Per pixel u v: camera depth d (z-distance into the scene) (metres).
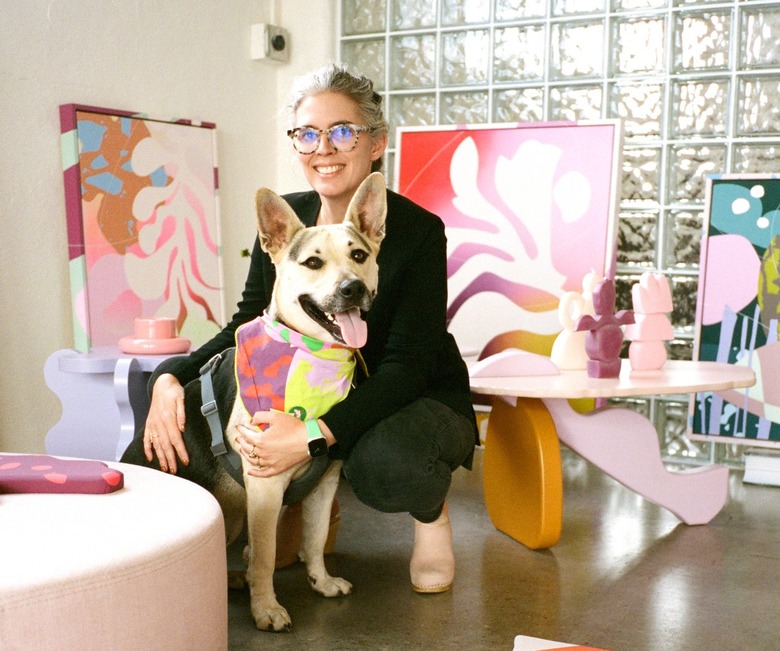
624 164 3.59
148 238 3.24
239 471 1.71
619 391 2.14
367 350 1.90
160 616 1.04
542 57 3.68
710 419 3.21
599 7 3.56
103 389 2.34
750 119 3.39
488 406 3.44
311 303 1.65
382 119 1.93
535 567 2.18
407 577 2.09
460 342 3.46
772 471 3.10
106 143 3.05
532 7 3.68
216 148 3.62
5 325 2.75
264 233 1.68
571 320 2.60
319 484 1.89
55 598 0.94
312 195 2.01
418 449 1.75
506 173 3.40
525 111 3.74
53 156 2.91
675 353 3.55
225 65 3.75
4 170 2.74
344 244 1.66
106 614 0.98
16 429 2.80
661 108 3.51
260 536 1.71
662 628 1.80
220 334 1.99
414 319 1.81
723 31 3.39
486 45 3.79
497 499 2.50
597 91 3.61
